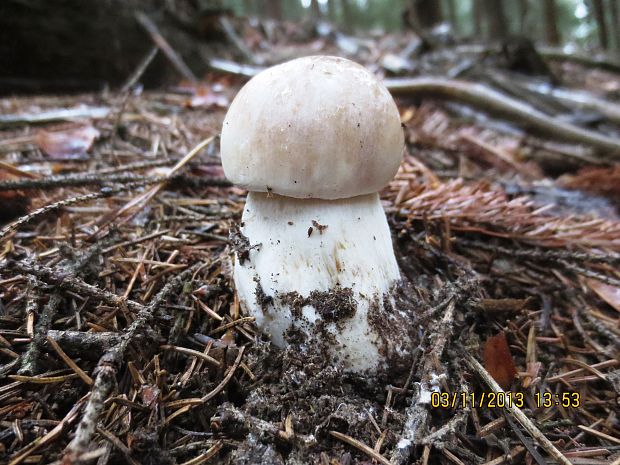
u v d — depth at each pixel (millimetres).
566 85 583
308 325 143
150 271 178
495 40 807
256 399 133
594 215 256
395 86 446
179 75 483
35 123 301
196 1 548
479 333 177
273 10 1320
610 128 425
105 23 438
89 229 202
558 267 210
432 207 220
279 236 145
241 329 157
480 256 213
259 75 142
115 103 356
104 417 125
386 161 137
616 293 194
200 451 126
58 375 134
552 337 180
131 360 141
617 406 155
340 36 805
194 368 145
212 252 194
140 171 249
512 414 141
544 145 377
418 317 155
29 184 191
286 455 124
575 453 134
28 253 178
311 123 126
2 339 139
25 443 118
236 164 135
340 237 143
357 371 144
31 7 396
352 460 124
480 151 352
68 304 155
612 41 1492
